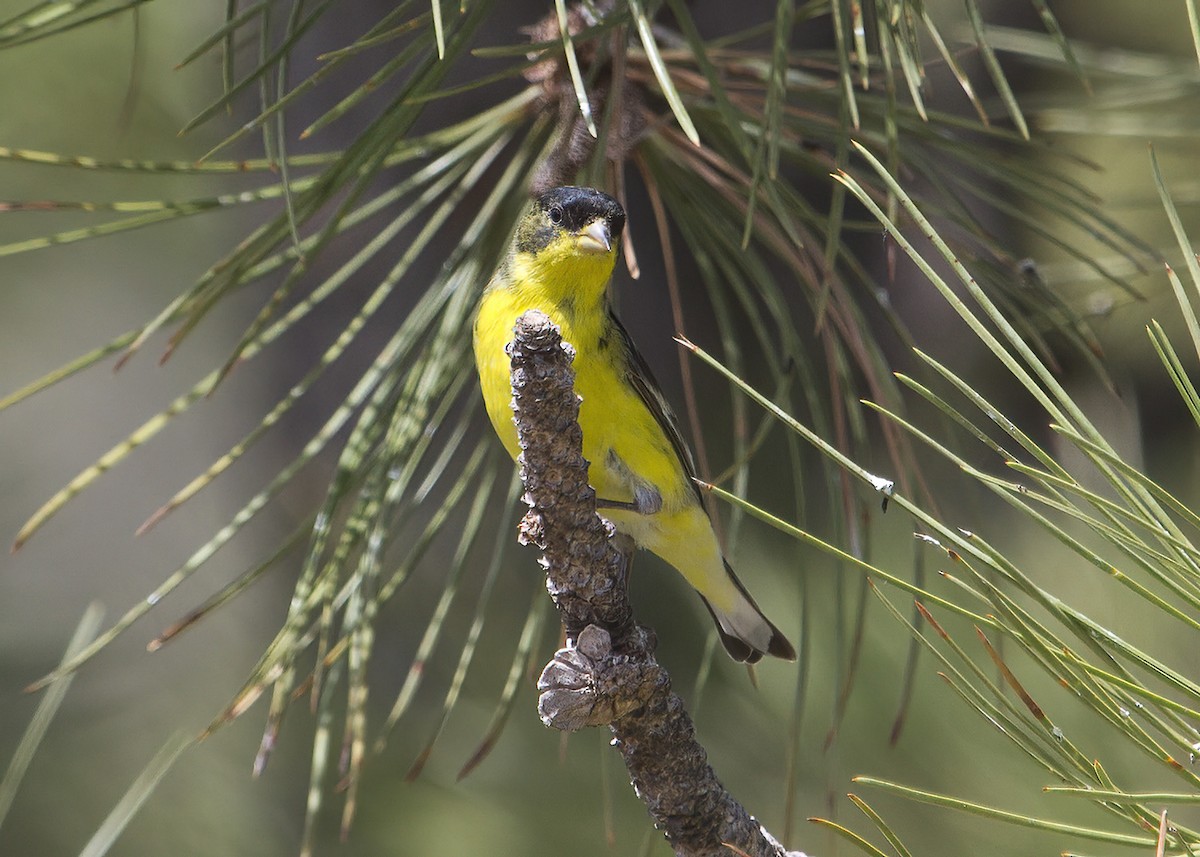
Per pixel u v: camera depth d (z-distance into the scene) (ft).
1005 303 20.01
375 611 19.21
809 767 25.40
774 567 28.25
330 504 19.17
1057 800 22.97
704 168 20.81
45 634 37.63
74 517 47.34
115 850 30.40
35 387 17.84
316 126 15.96
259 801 31.27
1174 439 38.42
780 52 16.88
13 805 31.07
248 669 35.12
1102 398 32.45
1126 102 26.12
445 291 20.65
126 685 34.88
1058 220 35.37
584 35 16.40
